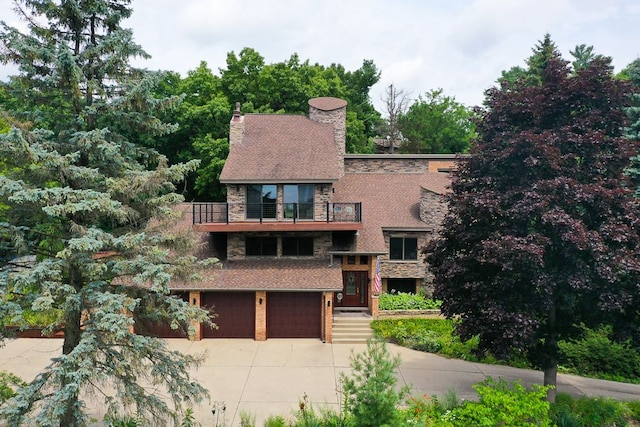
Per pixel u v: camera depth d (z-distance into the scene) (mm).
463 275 16484
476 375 19703
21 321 11047
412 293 29688
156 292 12930
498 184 15953
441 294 17188
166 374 13062
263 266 25219
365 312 26531
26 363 20219
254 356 21547
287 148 27828
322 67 57906
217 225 24562
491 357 21250
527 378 19594
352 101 61531
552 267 15367
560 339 16531
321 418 14594
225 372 19625
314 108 31938
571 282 13891
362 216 29391
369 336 23781
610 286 14227
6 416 10953
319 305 24219
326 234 25969
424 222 29281
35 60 11922
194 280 14000
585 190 14070
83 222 12789
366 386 10469
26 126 12047
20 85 12344
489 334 15820
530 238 14195
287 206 25500
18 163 11906
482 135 17125
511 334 13953
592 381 19906
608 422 15516
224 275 24203
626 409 16219
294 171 25406
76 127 12727
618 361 21031
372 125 63562
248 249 26078
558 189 14484
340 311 26672
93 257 12789
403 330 23797
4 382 14344
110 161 13258
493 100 16906
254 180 24828
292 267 25141
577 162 15766
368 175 33750
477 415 13539
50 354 21344
